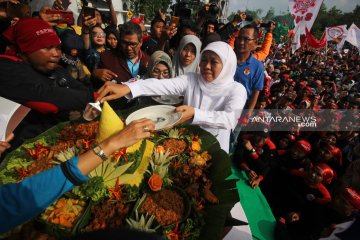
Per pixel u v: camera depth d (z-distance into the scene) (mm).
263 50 4754
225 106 2117
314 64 13602
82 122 2039
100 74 2889
